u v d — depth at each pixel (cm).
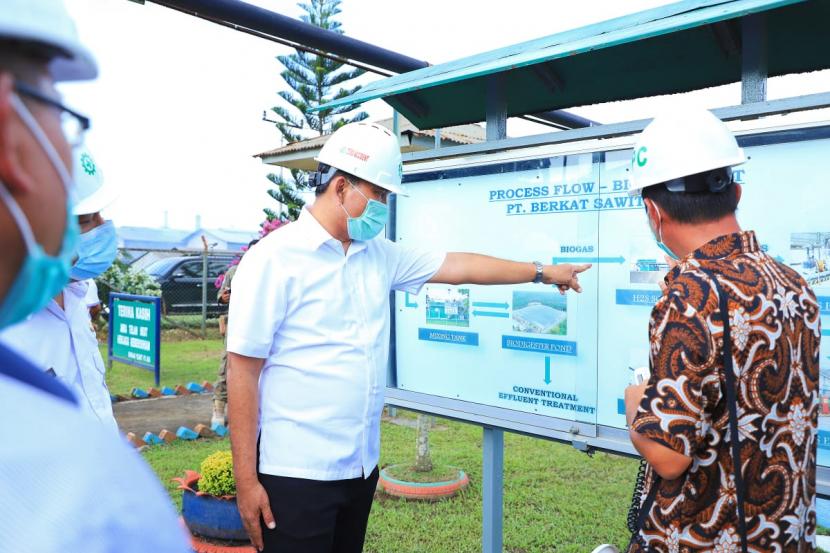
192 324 1564
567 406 274
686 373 142
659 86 309
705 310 143
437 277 273
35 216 62
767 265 152
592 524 426
